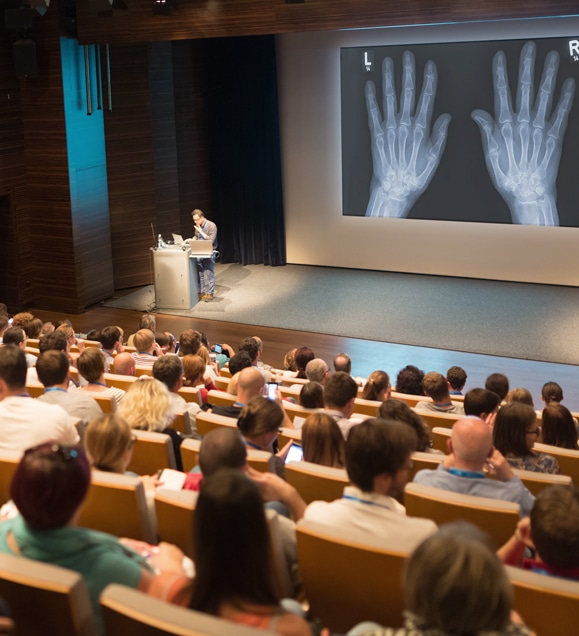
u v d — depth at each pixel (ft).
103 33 37.27
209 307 40.91
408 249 45.52
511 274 43.55
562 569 7.63
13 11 36.14
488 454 10.63
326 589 8.26
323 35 44.34
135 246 44.75
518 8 29.43
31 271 41.24
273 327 37.78
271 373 25.02
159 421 12.94
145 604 5.85
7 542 7.09
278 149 46.65
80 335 32.40
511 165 41.55
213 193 47.93
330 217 46.96
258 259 48.11
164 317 39.60
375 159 44.34
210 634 5.48
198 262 41.27
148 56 43.32
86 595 6.24
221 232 48.24
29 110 39.06
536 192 41.45
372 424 8.63
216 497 5.86
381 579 7.88
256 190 47.34
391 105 43.19
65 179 39.32
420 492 9.74
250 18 33.94
